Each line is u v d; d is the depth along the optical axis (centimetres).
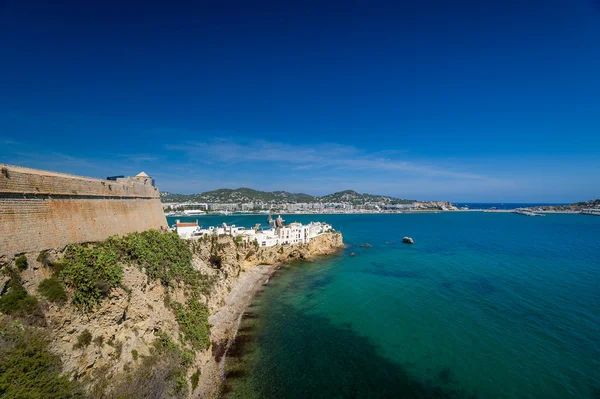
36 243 2361
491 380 3403
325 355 3941
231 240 6750
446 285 6831
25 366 1830
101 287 2525
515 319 4872
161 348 2955
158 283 3409
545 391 3200
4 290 2011
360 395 3212
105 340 2456
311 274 7988
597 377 3384
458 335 4409
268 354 3950
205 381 3297
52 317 2183
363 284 7031
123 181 5119
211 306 4597
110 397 2233
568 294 5975
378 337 4406
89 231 3070
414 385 3362
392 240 14375
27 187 2378
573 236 14700
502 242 13075
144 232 4322
